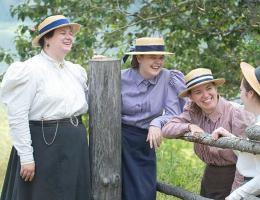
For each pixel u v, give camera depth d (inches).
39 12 334.3
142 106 190.4
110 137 191.2
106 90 189.5
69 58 341.7
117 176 193.3
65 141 181.2
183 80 191.6
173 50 358.6
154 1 349.4
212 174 187.5
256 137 153.5
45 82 180.1
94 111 191.0
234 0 335.9
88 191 187.8
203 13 344.2
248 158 162.4
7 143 374.0
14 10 336.2
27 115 179.0
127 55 202.1
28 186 183.3
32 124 181.8
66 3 338.6
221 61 350.6
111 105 189.9
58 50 183.0
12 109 178.2
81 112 185.5
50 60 183.5
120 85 191.2
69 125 182.1
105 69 188.9
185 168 323.9
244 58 356.2
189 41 356.2
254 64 344.2
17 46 337.4
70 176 182.4
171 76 191.6
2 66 339.3
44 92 179.5
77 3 339.3
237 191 156.2
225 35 351.6
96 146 192.1
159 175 309.4
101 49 353.1
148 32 356.2
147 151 194.7
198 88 178.5
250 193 155.3
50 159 180.9
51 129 180.4
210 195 188.9
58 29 182.4
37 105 179.9
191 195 192.1
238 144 160.2
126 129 193.9
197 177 309.6
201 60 357.1
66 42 184.1
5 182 193.3
